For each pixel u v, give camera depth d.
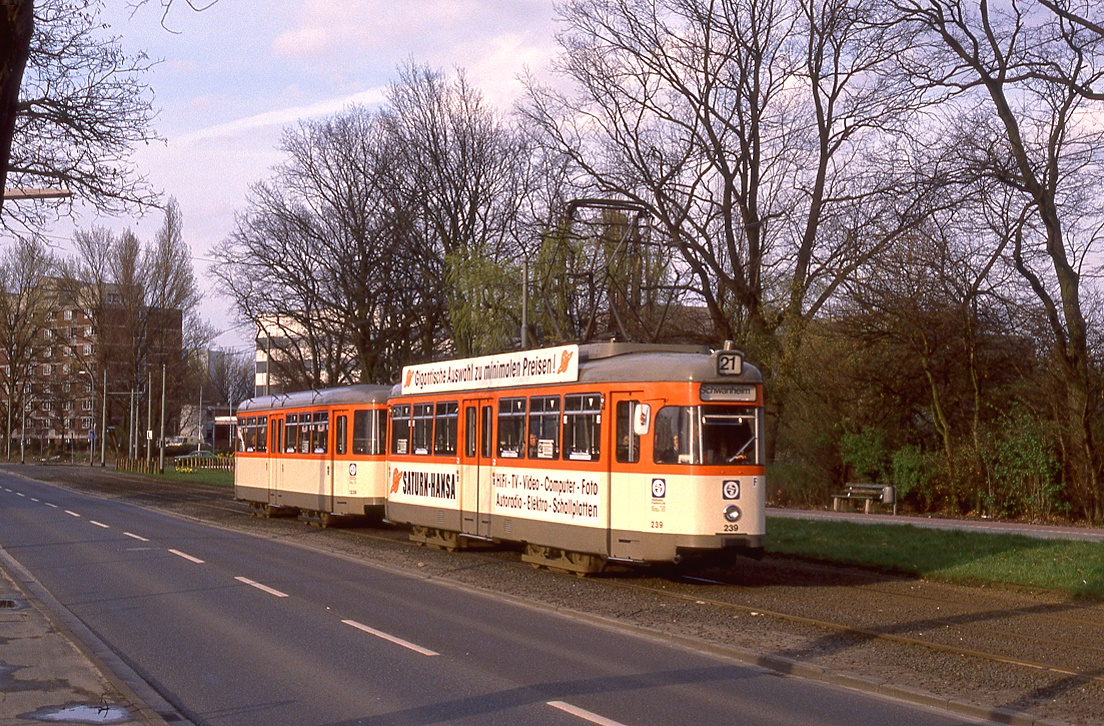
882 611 14.09
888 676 10.17
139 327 73.31
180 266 74.12
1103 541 19.91
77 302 75.06
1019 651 11.45
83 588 16.20
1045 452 27.17
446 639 11.95
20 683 9.40
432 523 21.66
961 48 25.56
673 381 15.99
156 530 27.38
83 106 22.12
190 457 80.19
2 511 35.50
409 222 46.12
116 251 73.00
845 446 31.80
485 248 40.00
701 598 15.18
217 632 12.34
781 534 22.95
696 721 8.44
